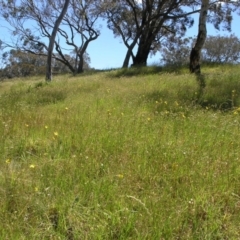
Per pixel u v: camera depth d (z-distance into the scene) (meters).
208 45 39.53
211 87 8.84
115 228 2.78
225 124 5.16
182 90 8.58
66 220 2.91
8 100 9.12
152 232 2.68
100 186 3.32
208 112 6.12
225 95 7.64
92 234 2.68
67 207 3.01
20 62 39.59
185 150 4.15
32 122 5.68
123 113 6.25
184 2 24.22
